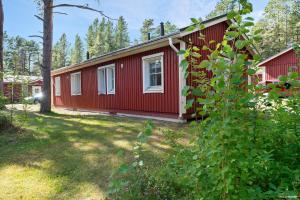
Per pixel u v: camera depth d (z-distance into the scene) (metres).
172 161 2.25
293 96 2.08
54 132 5.44
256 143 1.58
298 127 1.95
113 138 4.85
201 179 1.52
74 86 12.99
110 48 46.91
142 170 2.67
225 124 1.25
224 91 1.32
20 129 5.50
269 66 18.19
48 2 9.64
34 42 49.75
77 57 54.81
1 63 9.73
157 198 2.17
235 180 1.38
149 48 7.50
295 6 35.28
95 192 2.55
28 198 2.44
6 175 3.02
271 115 1.95
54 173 3.07
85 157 3.66
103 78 10.56
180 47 6.59
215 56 1.42
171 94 7.05
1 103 5.74
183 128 5.63
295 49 2.82
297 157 1.85
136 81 8.45
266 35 35.41
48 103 9.85
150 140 4.48
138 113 8.39
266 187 1.62
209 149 1.38
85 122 6.96
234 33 1.40
